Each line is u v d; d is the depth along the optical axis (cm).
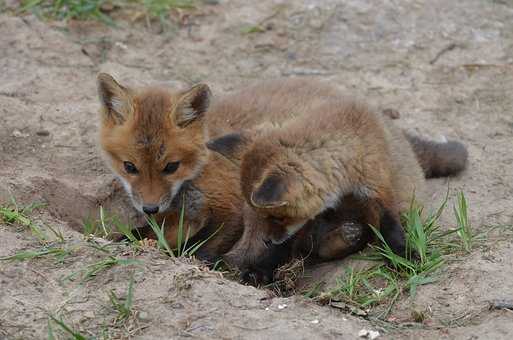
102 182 1309
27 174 1273
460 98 1560
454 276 1022
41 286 980
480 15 1792
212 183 1250
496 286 991
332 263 1155
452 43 1716
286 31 1752
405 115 1516
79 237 1093
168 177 1227
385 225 1096
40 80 1540
